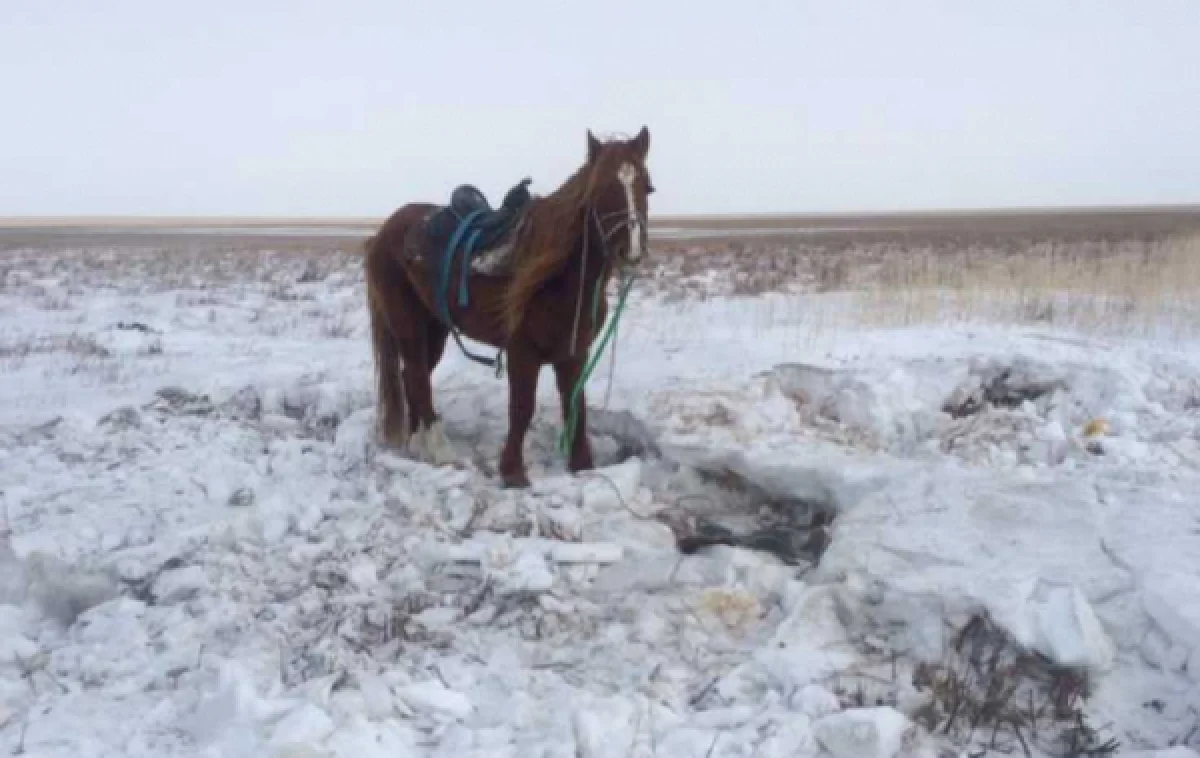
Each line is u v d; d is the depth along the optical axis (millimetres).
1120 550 5094
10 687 4633
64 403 9469
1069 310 11023
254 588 5645
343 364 11148
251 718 4098
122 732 4258
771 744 3957
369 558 5949
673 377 8445
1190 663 4367
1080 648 4340
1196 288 12031
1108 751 4035
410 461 7555
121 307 18469
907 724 4102
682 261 26859
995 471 6387
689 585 5578
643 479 7148
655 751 3996
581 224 6652
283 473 7711
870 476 6367
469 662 4957
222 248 48344
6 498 6984
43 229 122438
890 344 9414
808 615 4980
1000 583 4797
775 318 11664
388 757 3865
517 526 6344
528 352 6980
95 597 5758
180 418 9133
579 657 5008
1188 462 6676
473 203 7715
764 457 6781
